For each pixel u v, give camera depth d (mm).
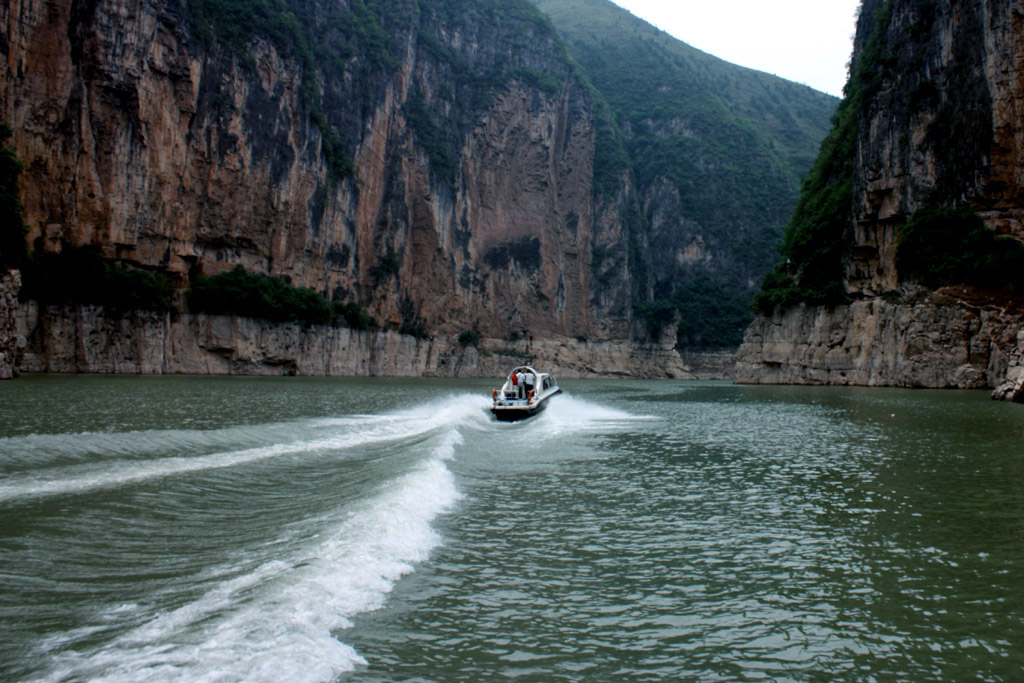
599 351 148750
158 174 68438
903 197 59406
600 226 158750
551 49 151750
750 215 174375
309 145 89000
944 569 9203
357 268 99938
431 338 112688
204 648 5699
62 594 6855
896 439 22672
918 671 6371
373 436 21125
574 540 10273
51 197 59531
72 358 59000
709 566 9227
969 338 53188
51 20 59719
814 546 10164
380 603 7340
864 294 64062
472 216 128000
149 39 66875
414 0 120375
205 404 30766
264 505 11148
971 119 54375
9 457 14477
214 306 73312
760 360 79188
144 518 10031
